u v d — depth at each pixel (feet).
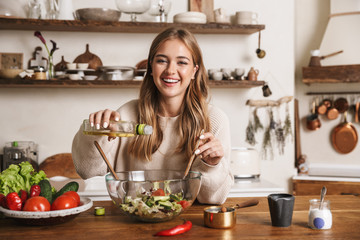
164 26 10.46
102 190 9.12
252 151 10.52
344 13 11.85
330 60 11.75
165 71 5.47
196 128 5.83
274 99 11.89
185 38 5.52
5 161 10.58
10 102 11.21
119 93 11.41
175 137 5.96
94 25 10.28
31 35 11.12
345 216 4.87
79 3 11.26
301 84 13.00
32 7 10.54
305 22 12.89
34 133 11.28
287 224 4.41
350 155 12.70
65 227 4.39
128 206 4.43
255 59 11.80
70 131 11.35
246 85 10.91
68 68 10.64
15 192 4.56
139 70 10.82
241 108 11.78
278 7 11.85
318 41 12.92
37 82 10.24
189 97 5.95
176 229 4.13
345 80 11.43
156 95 6.10
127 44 11.41
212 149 4.88
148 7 10.49
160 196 4.43
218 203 5.47
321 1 12.90
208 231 4.25
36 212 4.22
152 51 5.73
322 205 4.38
